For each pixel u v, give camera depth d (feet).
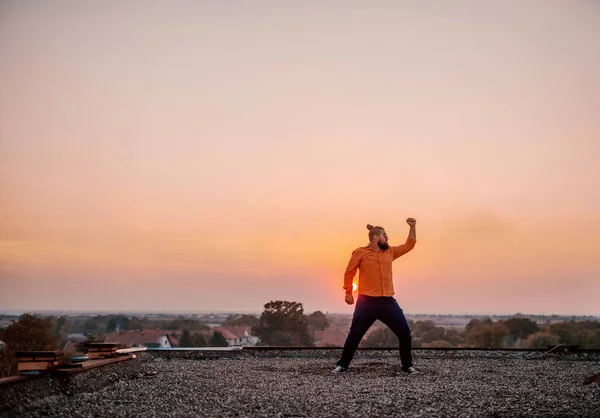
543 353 36.50
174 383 23.04
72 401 18.06
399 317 27.20
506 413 16.98
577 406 17.89
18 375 18.01
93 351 26.89
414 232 27.89
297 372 27.40
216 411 17.39
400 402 18.79
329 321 274.77
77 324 374.43
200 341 299.17
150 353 35.63
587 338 191.01
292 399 19.36
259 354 36.55
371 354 36.88
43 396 17.54
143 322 445.78
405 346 27.27
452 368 29.35
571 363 32.40
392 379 24.68
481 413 17.01
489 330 219.20
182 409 17.67
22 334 164.86
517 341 217.97
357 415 16.80
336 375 26.18
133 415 16.67
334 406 18.15
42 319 172.96
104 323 385.91
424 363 32.14
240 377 25.23
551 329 198.80
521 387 22.06
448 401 18.97
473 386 22.38
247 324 356.18
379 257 27.43
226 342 302.25
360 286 27.61
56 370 19.24
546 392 20.70
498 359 34.86
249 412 17.28
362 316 27.25
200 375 25.94
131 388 21.33
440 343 241.35
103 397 19.17
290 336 225.15
